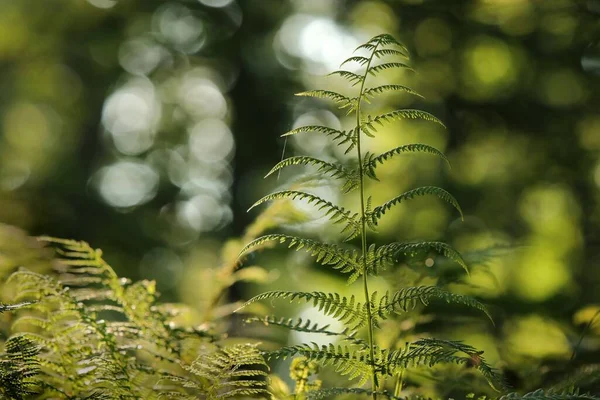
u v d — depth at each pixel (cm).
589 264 696
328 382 304
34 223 898
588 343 307
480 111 1092
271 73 1775
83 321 227
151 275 1470
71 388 227
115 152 2097
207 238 1780
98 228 1560
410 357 197
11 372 202
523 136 1071
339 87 1281
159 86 2055
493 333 368
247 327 314
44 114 2095
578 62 993
